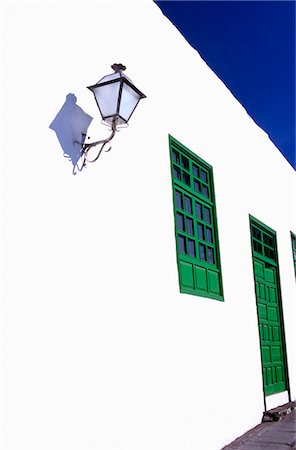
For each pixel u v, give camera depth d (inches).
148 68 216.4
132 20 207.8
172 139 229.0
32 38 150.4
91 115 171.8
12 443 126.0
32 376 133.8
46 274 142.6
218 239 260.4
